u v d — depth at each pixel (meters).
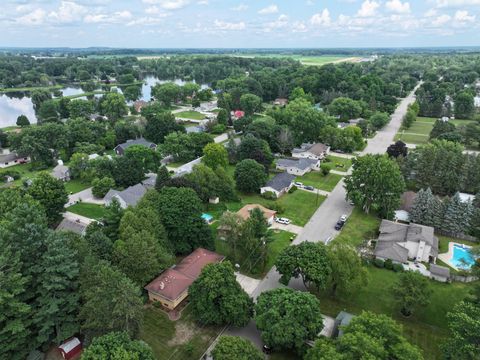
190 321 47.22
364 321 36.72
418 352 33.31
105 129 132.38
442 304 51.47
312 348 36.84
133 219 53.62
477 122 147.88
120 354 33.22
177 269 54.31
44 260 40.56
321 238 68.69
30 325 40.94
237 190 90.44
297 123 128.00
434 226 71.25
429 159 87.19
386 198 75.56
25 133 112.81
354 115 160.62
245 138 107.44
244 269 58.44
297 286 54.53
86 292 40.06
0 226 43.84
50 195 71.56
